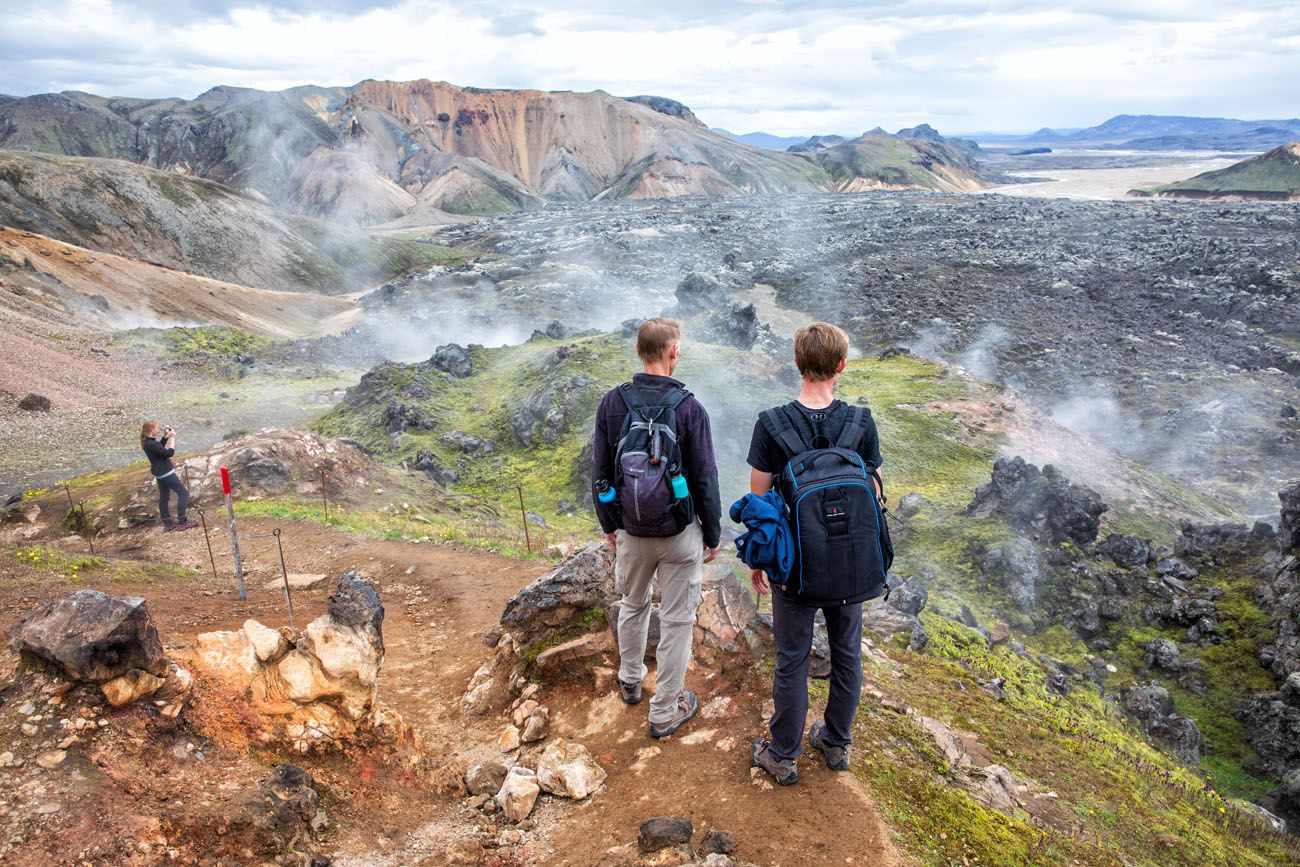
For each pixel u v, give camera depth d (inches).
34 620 181.3
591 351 2017.7
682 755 209.6
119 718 173.3
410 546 568.1
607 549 302.5
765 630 249.0
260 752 190.9
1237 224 6328.7
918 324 3673.7
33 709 167.8
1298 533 786.2
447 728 267.3
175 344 2807.6
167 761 171.6
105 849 144.3
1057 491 921.5
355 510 799.7
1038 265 4815.5
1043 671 596.7
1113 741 383.2
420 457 1601.9
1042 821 212.1
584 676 258.1
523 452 1695.4
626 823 188.1
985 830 187.6
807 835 174.1
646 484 183.8
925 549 918.4
